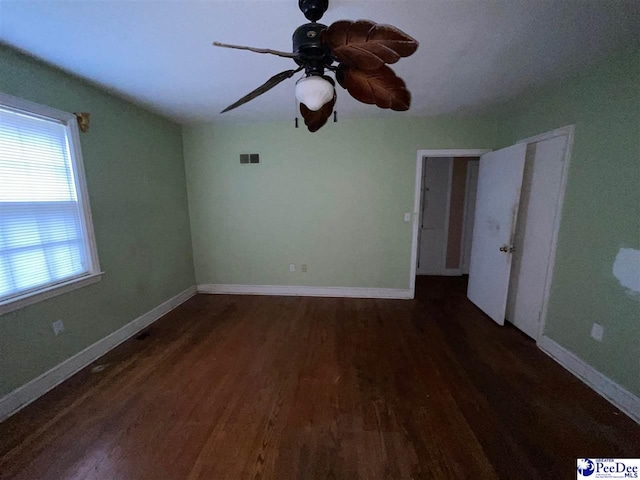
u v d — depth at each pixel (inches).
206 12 53.7
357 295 147.6
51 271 80.0
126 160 104.8
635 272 65.6
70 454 57.3
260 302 140.9
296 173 139.4
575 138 82.0
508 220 107.0
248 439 61.0
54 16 54.3
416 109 114.7
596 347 75.6
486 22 57.2
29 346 72.8
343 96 102.4
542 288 96.8
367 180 136.5
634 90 65.5
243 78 84.8
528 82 87.1
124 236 104.4
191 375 83.1
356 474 53.3
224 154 141.3
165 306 128.3
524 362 88.7
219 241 150.7
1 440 60.7
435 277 183.0
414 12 54.1
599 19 55.6
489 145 127.1
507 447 58.7
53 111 77.8
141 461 55.9
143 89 93.2
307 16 51.1
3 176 68.4
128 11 53.1
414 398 73.1
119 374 83.6
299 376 82.5
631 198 66.3
